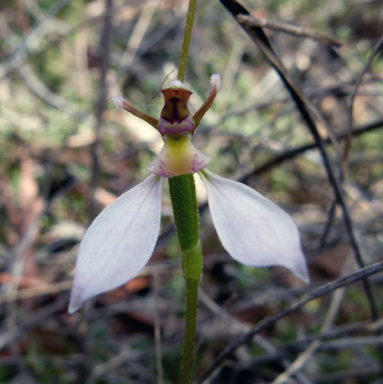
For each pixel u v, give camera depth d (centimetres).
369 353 11
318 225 13
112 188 14
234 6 8
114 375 11
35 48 17
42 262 12
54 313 11
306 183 15
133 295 12
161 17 20
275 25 8
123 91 17
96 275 6
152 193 7
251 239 7
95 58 17
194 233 7
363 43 18
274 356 10
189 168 7
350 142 9
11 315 10
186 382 7
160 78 18
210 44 19
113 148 15
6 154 14
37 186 13
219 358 8
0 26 18
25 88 16
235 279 12
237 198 7
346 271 12
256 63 19
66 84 17
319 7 20
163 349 11
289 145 14
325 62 16
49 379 10
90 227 7
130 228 7
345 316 12
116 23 19
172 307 11
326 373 11
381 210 13
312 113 9
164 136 7
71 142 14
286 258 6
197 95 16
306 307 12
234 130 14
